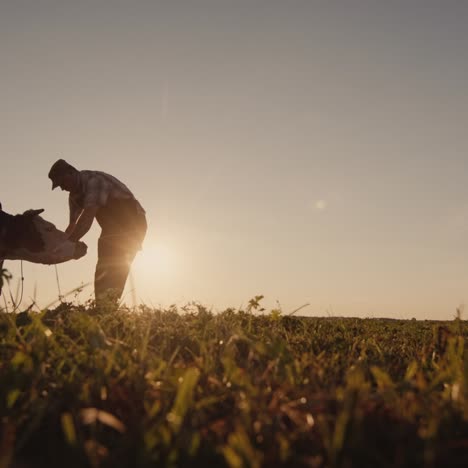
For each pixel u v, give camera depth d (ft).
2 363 10.36
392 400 8.61
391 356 14.70
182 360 11.42
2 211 27.04
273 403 8.35
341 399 8.13
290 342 15.72
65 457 7.02
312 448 7.09
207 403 8.65
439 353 14.29
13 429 7.59
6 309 15.34
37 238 27.17
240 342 13.55
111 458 6.77
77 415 8.07
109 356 10.33
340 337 16.94
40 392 9.23
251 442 7.25
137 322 15.40
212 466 6.77
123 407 8.66
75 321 14.67
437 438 7.15
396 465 6.57
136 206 29.73
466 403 8.13
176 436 7.23
